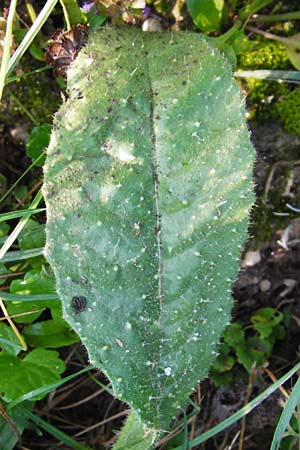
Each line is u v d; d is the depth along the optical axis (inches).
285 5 9.4
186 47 7.6
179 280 7.3
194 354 7.4
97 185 7.2
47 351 8.8
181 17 9.2
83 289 7.0
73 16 8.3
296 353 10.1
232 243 7.4
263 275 9.9
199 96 7.4
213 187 7.4
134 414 8.2
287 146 9.4
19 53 7.7
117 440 8.3
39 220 9.4
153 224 7.3
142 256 7.2
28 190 9.5
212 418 9.8
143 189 7.3
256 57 9.2
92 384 9.9
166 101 7.4
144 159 7.3
